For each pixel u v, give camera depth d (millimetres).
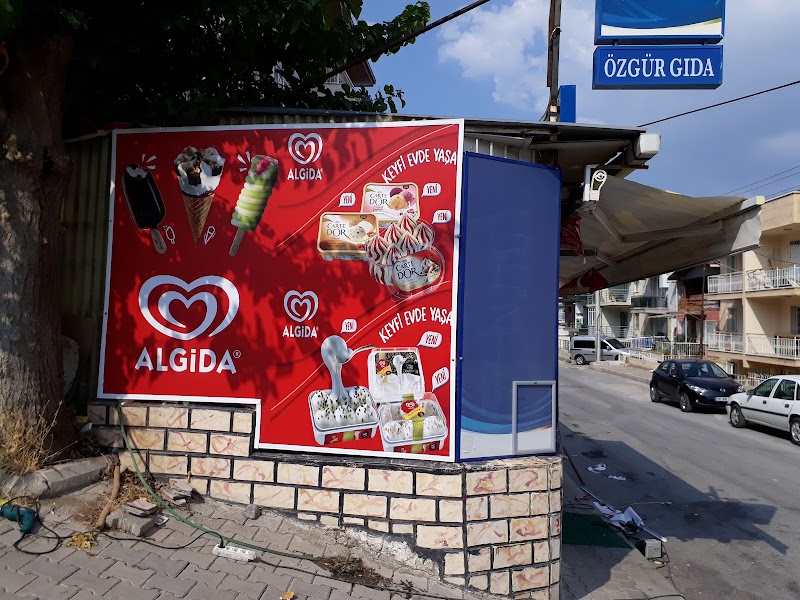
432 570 4062
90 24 4504
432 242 4324
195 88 5426
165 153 4582
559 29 5715
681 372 17906
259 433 4328
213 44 5320
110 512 3715
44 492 3676
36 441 3820
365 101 6773
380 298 4344
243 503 4285
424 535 4086
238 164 4516
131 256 4566
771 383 13711
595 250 8391
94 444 4387
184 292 4496
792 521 7500
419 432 4227
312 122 4617
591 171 4840
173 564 3426
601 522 7023
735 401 14648
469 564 4062
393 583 3842
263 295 4438
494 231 4441
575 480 9164
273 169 4496
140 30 4641
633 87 5691
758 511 7887
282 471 4258
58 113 4172
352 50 6090
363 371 4316
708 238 6547
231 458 4320
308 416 4312
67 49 4137
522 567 4199
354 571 3826
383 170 4410
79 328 4734
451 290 4277
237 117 4699
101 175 4793
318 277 4402
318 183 4457
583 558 5828
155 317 4504
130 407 4438
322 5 4922
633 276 8781
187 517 4016
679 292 35188
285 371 4367
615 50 5688
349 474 4195
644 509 7945
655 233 6602
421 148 4383
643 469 10078
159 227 4559
